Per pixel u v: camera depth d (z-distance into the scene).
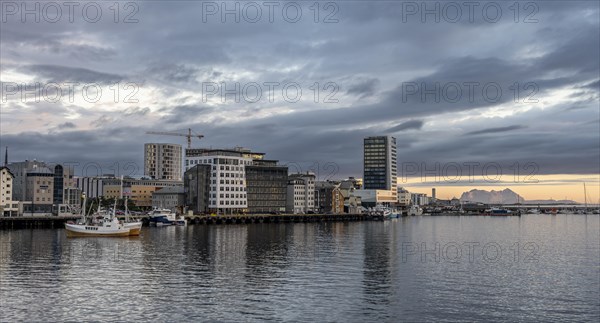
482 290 84.31
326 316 68.81
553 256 130.12
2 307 71.06
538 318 69.25
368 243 158.38
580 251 143.75
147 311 69.88
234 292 80.62
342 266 105.88
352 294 80.19
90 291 80.69
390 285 86.88
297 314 69.44
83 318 66.62
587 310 73.25
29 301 74.25
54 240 160.00
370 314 69.94
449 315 70.00
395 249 139.88
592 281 92.81
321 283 87.81
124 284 85.94
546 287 87.31
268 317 67.94
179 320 66.25
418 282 89.62
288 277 92.94
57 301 74.44
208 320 66.44
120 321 65.56
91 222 186.50
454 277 94.62
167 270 99.75
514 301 77.62
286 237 180.38
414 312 71.12
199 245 147.25
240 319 67.00
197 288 83.31
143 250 132.88
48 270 98.81
